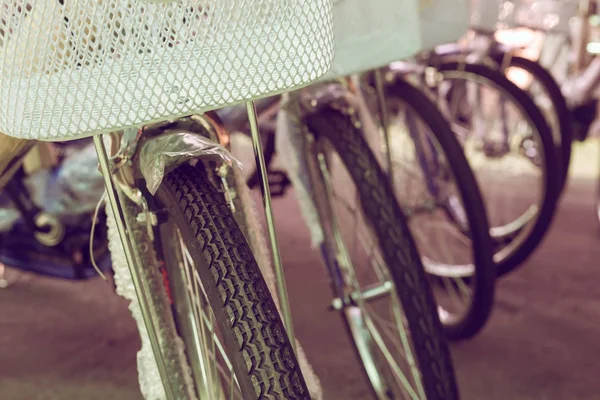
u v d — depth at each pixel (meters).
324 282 2.29
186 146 0.93
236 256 0.87
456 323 1.88
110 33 0.72
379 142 1.72
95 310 2.21
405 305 1.21
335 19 1.21
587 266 2.32
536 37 2.61
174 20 0.78
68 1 0.72
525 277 2.27
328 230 1.51
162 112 0.77
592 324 1.99
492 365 1.83
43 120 0.76
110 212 1.06
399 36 1.24
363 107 1.62
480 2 1.94
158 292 1.07
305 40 0.81
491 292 1.73
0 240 1.82
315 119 1.38
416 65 1.84
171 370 1.08
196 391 1.13
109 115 0.75
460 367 1.83
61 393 1.81
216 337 1.11
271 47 0.78
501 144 2.36
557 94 2.28
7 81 0.76
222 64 0.76
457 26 1.34
